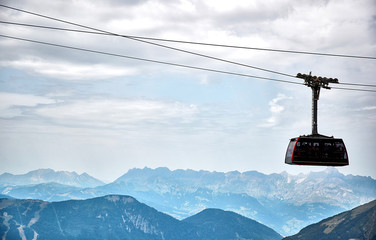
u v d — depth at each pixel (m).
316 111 76.38
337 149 76.69
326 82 73.75
